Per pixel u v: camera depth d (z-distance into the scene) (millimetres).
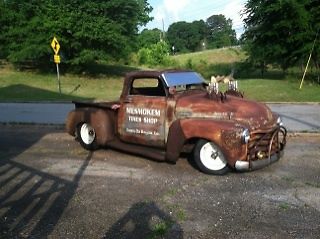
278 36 26969
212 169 7062
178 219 5301
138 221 5281
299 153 8453
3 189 6648
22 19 32062
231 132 6617
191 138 7121
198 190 6367
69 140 10195
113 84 31312
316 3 25484
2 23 32969
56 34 31359
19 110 16453
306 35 25031
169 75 7727
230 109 6992
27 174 7430
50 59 34156
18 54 32000
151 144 7902
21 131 11641
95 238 4848
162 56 59906
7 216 5566
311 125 11508
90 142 8938
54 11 31312
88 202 5988
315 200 5863
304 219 5238
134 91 8164
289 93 20000
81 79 32906
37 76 32406
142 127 7957
